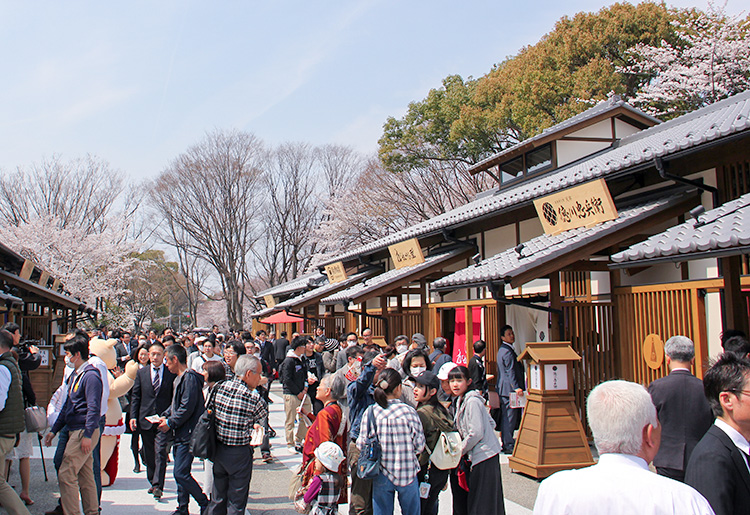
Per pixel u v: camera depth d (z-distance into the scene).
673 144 7.96
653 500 1.98
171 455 9.34
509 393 8.68
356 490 4.98
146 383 7.14
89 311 20.11
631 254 7.02
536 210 10.75
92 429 5.39
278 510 6.32
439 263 13.73
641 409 2.13
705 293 7.31
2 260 14.21
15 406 5.29
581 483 2.08
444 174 29.12
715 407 2.80
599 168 9.41
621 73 22.23
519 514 5.80
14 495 5.09
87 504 5.58
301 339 9.37
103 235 31.78
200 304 63.38
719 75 19.81
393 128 29.94
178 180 36.97
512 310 11.17
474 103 27.44
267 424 8.57
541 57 23.95
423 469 4.83
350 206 34.19
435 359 8.80
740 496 2.59
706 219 7.06
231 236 37.62
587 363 8.84
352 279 19.56
